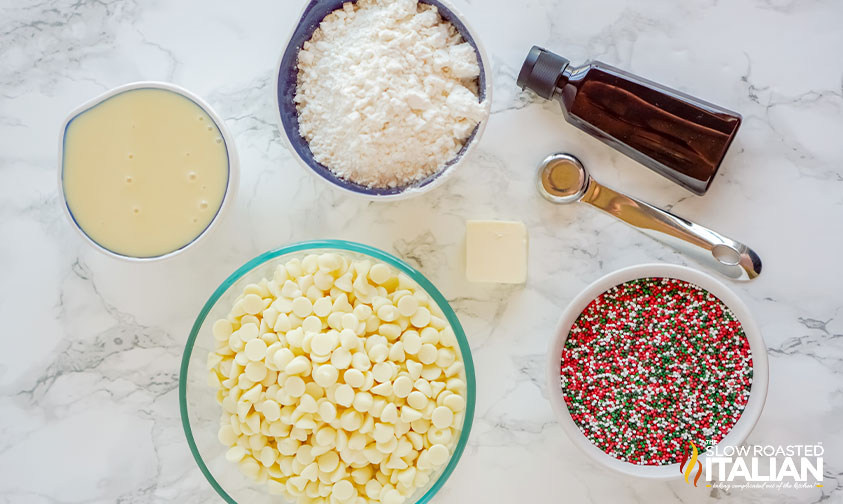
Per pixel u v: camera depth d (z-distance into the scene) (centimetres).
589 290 96
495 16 105
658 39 105
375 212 108
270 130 107
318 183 108
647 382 102
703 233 105
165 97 95
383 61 89
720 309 100
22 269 110
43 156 108
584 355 102
